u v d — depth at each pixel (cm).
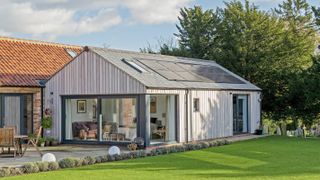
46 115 2312
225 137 2552
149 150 1795
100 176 1255
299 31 3819
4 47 2569
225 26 3653
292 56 3412
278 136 2672
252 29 3475
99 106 2188
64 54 2858
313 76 2969
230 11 3634
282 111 3331
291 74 3197
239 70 3416
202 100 2361
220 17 4019
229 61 3475
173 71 2386
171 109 2202
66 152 1903
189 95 2259
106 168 1409
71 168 1425
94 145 2184
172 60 2639
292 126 3325
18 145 1797
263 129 2866
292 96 3133
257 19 3497
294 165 1443
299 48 3434
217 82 2570
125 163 1518
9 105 2250
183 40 4294
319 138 2581
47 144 2212
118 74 2098
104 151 1927
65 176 1263
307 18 3816
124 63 2197
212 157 1652
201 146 1950
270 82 3325
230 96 2609
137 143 1989
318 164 1463
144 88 2008
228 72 2989
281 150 1870
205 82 2452
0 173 1280
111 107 2161
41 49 2770
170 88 2116
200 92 2342
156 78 2145
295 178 1193
